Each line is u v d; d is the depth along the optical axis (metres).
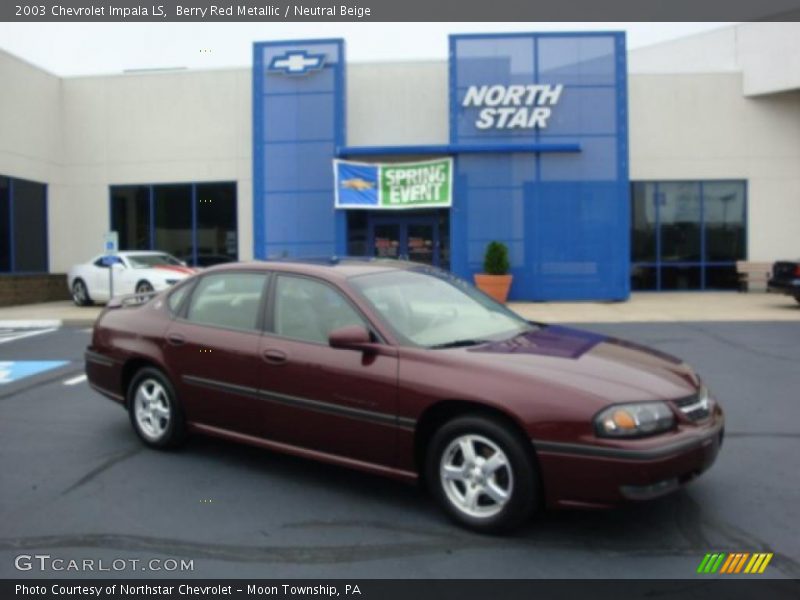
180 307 5.95
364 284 5.19
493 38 18.70
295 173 19.77
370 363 4.74
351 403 4.77
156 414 6.01
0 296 18.70
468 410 4.44
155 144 21.39
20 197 19.84
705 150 20.97
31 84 20.19
